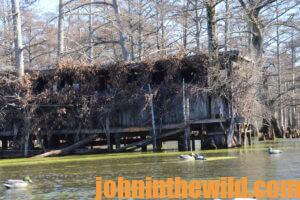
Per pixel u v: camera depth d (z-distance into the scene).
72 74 32.44
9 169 23.09
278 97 49.16
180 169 18.83
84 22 70.44
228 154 25.39
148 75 31.31
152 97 30.97
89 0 52.53
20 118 32.53
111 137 34.19
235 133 31.33
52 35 63.28
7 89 32.75
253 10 40.62
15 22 35.53
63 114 32.38
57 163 25.19
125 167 20.91
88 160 26.09
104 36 59.50
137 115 31.52
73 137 32.94
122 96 31.69
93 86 32.25
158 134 30.94
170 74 30.91
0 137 34.28
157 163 21.98
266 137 42.44
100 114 31.92
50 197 13.90
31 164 25.45
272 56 60.16
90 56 51.09
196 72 30.73
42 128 32.38
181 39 55.34
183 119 30.50
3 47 56.69
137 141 34.31
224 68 30.84
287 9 50.94
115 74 31.84
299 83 69.81
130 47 52.88
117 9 44.16
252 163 19.80
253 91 31.44
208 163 20.64
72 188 15.38
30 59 60.41
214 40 33.34
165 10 52.44
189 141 30.22
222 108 30.31
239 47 53.84
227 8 44.72
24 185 16.16
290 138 47.38
